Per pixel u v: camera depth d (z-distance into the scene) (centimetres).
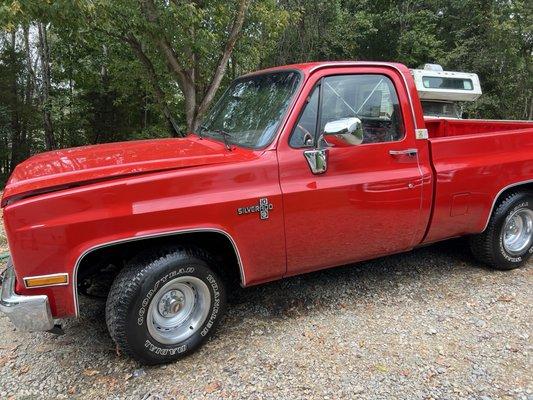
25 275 261
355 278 425
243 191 304
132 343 287
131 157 314
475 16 1695
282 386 283
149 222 277
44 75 1625
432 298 388
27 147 1803
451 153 384
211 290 314
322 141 329
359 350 317
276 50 1394
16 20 632
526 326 345
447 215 388
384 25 1734
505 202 420
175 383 288
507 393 275
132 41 945
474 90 956
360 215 345
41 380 293
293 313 366
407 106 366
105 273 333
